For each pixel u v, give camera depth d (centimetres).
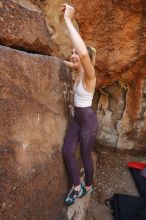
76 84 246
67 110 266
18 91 186
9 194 172
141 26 321
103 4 305
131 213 309
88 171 254
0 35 184
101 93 412
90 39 330
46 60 228
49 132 225
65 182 254
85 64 221
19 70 189
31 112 200
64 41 306
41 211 212
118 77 379
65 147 244
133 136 428
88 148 245
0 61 173
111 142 438
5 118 173
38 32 221
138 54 344
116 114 421
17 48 208
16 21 197
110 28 323
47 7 287
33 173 195
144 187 363
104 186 368
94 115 244
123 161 423
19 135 184
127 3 304
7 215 172
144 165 403
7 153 171
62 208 253
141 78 378
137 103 403
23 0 220
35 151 201
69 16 227
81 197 271
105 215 319
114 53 343
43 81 219
